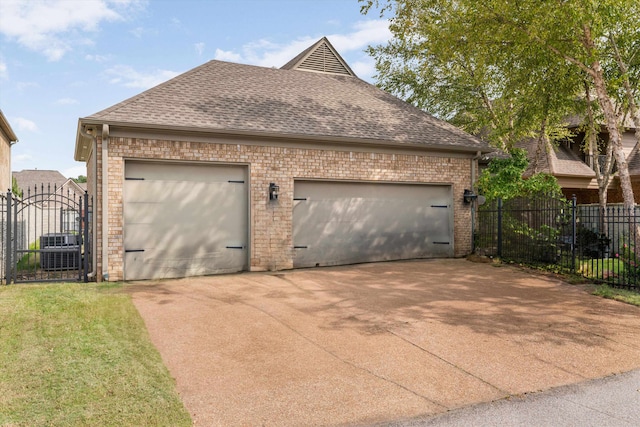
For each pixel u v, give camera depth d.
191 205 10.23
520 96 14.63
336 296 8.16
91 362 4.78
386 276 10.12
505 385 4.53
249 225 10.69
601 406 4.07
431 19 13.41
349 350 5.44
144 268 9.76
